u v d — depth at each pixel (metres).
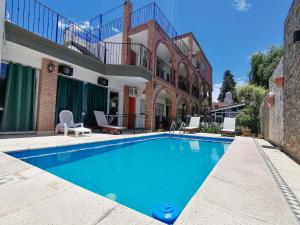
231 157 4.34
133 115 11.09
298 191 2.38
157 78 11.28
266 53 19.50
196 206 1.85
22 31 5.63
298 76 4.34
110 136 7.40
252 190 2.34
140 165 4.79
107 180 3.56
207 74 26.16
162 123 13.97
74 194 2.02
